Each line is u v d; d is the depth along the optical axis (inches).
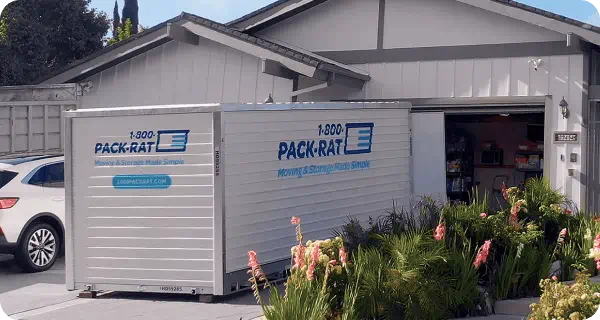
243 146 372.2
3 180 470.6
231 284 366.3
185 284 367.9
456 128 706.2
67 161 386.3
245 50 545.6
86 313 354.9
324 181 424.2
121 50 599.8
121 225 378.3
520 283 328.2
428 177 543.8
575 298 238.1
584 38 495.2
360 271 287.0
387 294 285.7
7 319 353.7
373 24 574.6
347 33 583.2
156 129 370.9
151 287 373.4
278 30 610.5
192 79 590.6
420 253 301.0
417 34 560.7
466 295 307.6
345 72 537.0
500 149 691.4
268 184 386.6
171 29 564.1
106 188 380.5
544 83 526.6
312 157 415.8
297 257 294.7
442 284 297.6
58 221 490.6
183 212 367.2
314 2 586.2
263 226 383.9
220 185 359.9
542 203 395.9
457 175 683.4
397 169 491.5
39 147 605.6
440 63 554.3
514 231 341.4
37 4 1060.5
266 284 305.9
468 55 546.6
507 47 536.1
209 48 584.4
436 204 412.5
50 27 1060.5
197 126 364.2
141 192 374.3
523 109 536.4
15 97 594.6
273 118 390.0
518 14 515.5
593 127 527.8
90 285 384.5
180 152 367.2
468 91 546.6
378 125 471.8
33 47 965.8
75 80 624.7
